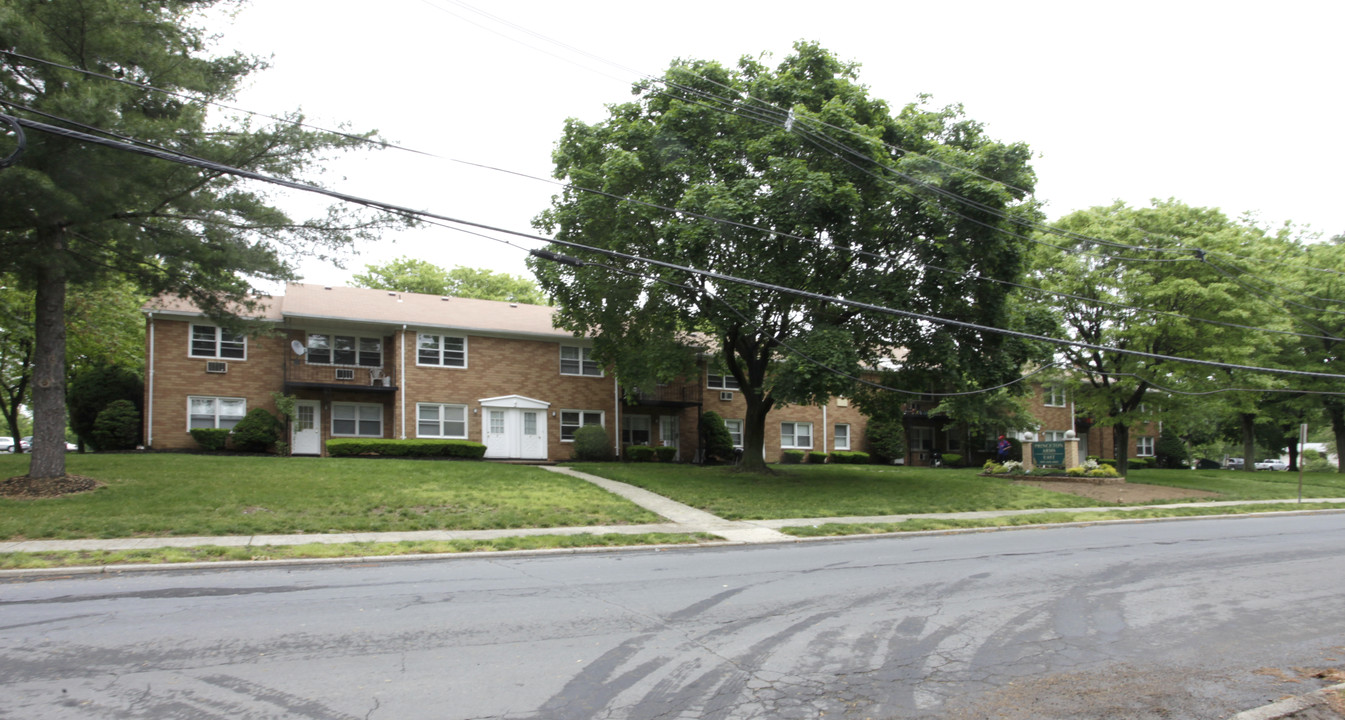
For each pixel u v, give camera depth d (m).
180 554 11.62
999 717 5.32
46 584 9.62
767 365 26.88
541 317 33.16
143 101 15.12
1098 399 29.66
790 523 17.17
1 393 30.73
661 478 22.97
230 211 16.08
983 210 19.09
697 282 21.42
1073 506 22.05
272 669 6.09
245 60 16.20
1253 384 29.50
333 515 15.22
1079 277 28.12
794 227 18.98
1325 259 33.53
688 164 20.33
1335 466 51.06
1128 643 7.29
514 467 23.72
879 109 21.17
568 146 22.19
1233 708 5.59
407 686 5.74
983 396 27.44
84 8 13.16
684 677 6.09
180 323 26.52
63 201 12.94
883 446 38.12
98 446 25.27
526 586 9.73
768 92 20.39
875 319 21.22
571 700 5.52
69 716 5.02
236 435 25.98
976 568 11.46
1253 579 10.66
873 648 7.00
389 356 29.31
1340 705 5.49
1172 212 27.83
